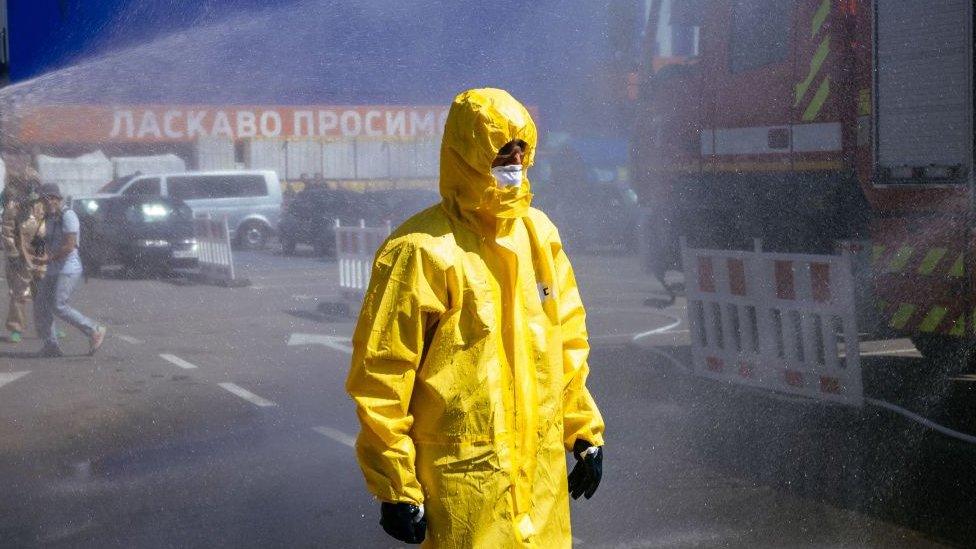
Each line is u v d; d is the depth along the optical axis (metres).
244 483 5.27
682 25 8.49
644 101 8.97
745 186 7.81
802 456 5.52
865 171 6.77
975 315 6.12
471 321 2.54
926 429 5.92
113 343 9.36
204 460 5.63
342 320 10.59
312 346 9.19
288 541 4.49
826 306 6.44
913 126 6.38
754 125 7.70
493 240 2.59
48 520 4.75
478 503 2.53
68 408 6.88
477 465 2.53
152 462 5.63
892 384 6.95
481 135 2.49
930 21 6.22
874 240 6.72
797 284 6.61
